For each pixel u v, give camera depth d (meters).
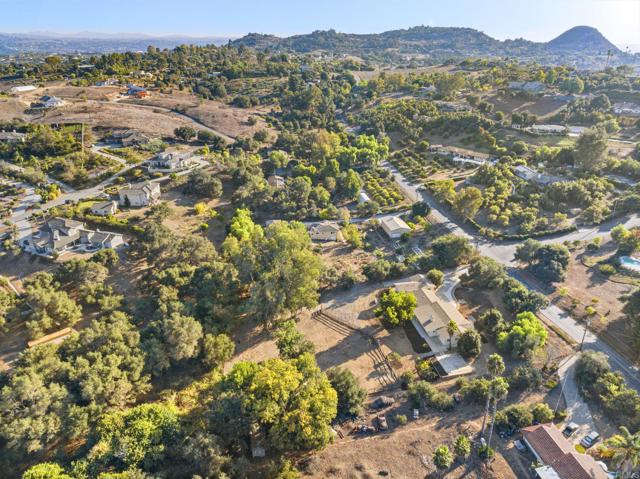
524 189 133.75
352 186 142.50
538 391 65.19
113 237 102.56
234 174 142.25
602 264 98.38
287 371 56.12
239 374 58.47
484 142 176.62
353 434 58.31
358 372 72.44
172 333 66.25
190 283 86.50
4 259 98.00
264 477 50.31
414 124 198.00
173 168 146.88
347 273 95.69
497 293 92.69
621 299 81.75
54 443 55.84
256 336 80.88
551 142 168.25
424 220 123.88
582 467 48.91
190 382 67.88
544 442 53.09
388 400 64.31
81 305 86.81
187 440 50.94
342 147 175.62
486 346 77.56
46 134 153.62
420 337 81.19
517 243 112.06
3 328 77.19
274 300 76.69
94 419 55.69
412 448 54.59
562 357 72.69
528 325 74.38
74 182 135.12
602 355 67.88
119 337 65.62
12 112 187.50
